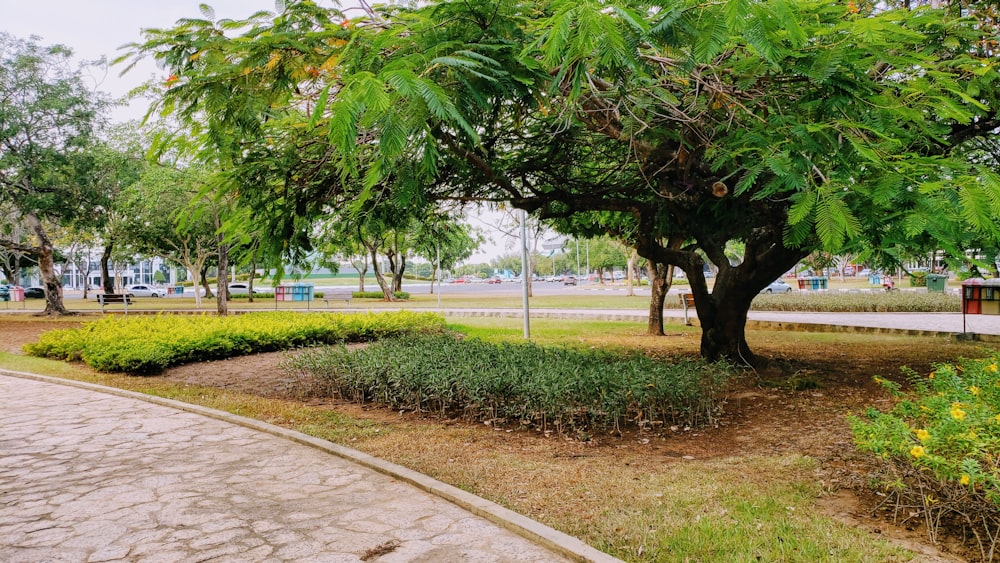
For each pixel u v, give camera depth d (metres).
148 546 3.56
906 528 3.54
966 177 3.58
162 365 10.02
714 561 3.20
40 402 7.86
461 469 4.82
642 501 4.07
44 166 17.94
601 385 5.80
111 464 5.16
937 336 12.95
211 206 7.30
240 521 3.91
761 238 8.63
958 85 4.82
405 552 3.44
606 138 7.15
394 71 3.04
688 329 15.33
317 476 4.81
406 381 6.86
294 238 7.03
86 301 39.50
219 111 4.73
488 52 4.18
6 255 35.59
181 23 4.42
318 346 11.60
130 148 20.23
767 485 4.29
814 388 7.52
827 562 3.13
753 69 4.54
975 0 6.59
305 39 4.44
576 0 3.26
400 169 4.61
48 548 3.54
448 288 60.84
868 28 3.94
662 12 3.51
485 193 8.29
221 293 22.36
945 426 3.39
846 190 3.90
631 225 11.09
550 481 4.50
